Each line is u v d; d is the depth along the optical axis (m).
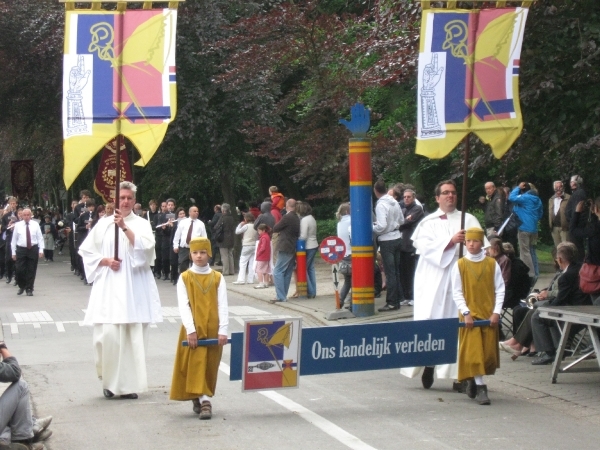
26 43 32.50
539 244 29.02
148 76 8.76
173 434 7.55
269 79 27.05
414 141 20.47
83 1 8.72
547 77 9.86
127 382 9.01
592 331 9.02
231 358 8.18
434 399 8.92
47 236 35.94
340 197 21.73
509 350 11.27
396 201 15.23
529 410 8.38
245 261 22.17
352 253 14.73
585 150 9.78
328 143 20.61
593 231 10.05
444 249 8.95
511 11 9.03
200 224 21.88
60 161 42.19
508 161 10.97
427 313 9.05
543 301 10.91
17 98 35.59
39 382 10.09
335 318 14.60
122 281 8.98
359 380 10.00
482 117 9.05
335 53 19.48
